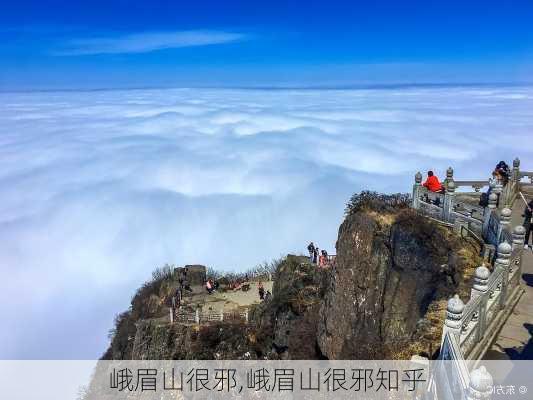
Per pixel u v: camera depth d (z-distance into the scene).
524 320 12.80
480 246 17.73
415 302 18.16
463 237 18.64
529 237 18.73
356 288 21.12
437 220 20.12
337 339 21.52
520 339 11.84
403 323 18.25
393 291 19.28
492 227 17.25
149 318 35.81
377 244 20.75
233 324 31.39
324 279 28.08
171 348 31.67
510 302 13.53
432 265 18.14
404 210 21.08
